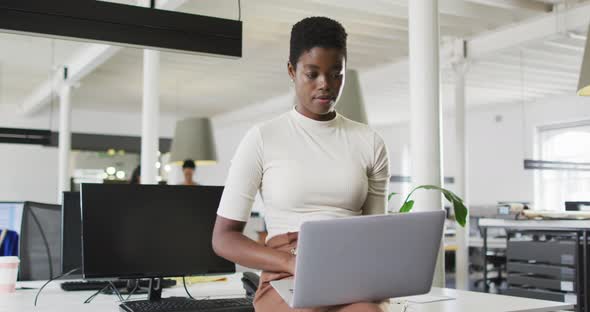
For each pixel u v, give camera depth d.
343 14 6.22
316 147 1.57
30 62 8.45
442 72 8.79
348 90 3.64
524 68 8.71
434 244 1.41
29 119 11.87
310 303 1.30
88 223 2.13
